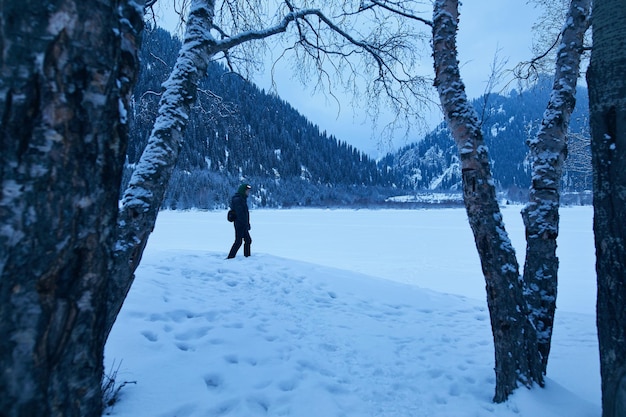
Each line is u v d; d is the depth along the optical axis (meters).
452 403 3.02
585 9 3.28
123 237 2.19
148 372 3.08
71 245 1.00
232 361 3.54
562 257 12.77
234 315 4.83
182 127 2.52
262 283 6.68
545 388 2.96
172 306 4.74
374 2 4.39
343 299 6.19
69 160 0.97
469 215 2.96
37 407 0.96
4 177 0.88
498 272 2.87
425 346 4.36
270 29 3.40
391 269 10.95
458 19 3.09
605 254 1.76
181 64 2.62
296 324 4.85
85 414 1.11
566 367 3.80
